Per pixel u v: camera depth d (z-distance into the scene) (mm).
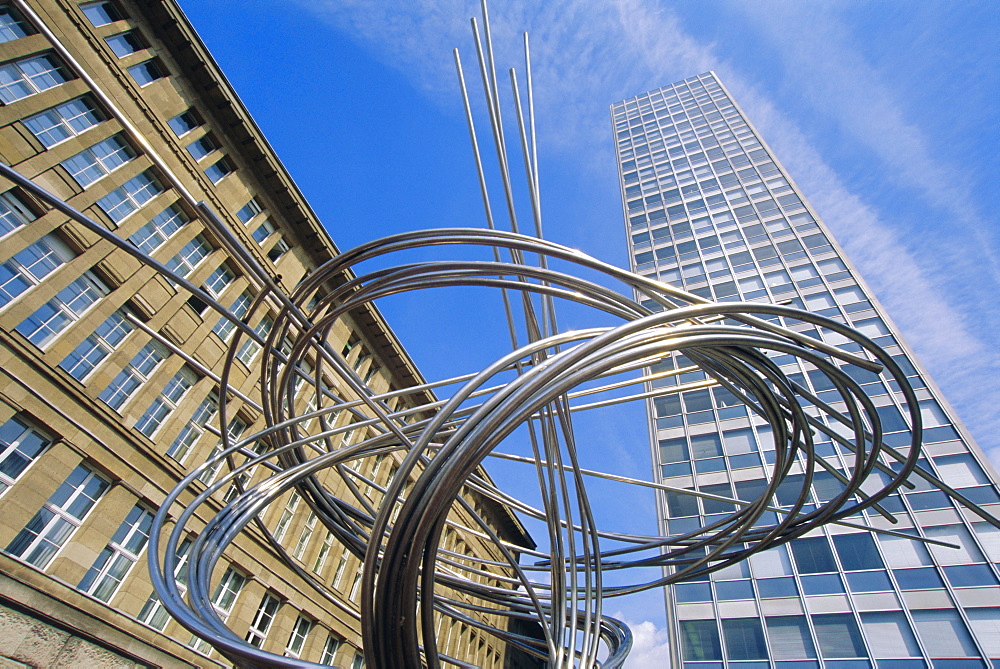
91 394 16172
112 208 19172
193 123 24812
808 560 23453
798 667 20656
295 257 27781
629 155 57812
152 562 5133
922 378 27891
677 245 42281
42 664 12523
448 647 32500
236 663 4438
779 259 37625
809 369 30000
